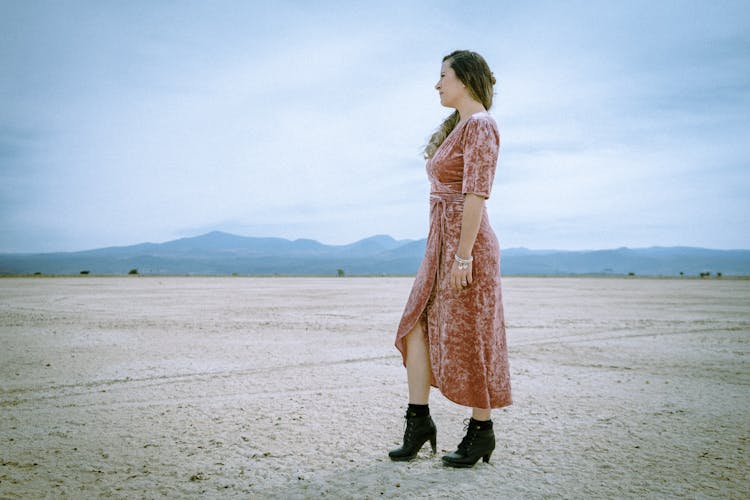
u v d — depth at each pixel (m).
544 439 2.79
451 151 2.34
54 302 12.96
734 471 2.30
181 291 18.72
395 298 14.97
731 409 3.42
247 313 10.17
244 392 3.88
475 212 2.20
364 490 2.08
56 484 2.16
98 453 2.55
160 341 6.46
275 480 2.20
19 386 4.05
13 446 2.65
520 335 7.18
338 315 9.82
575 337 6.99
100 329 7.62
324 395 3.78
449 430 2.98
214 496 2.03
